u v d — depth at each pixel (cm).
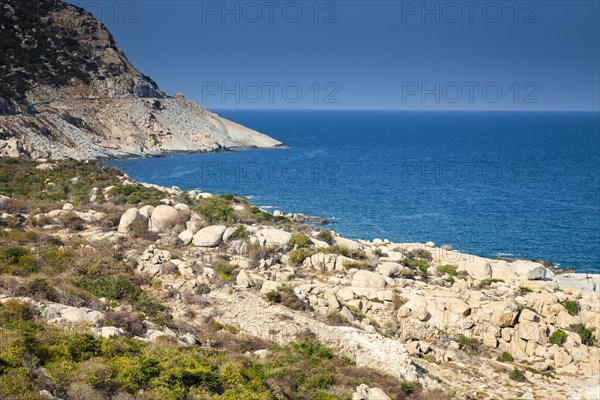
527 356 3747
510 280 4944
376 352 3391
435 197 11238
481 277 5091
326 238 5981
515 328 3853
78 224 5569
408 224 8875
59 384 2303
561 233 8406
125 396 2347
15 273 3822
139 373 2517
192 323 3678
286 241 5406
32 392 2123
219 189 11688
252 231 5625
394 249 6138
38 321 2973
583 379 3441
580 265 6812
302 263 5056
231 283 4341
